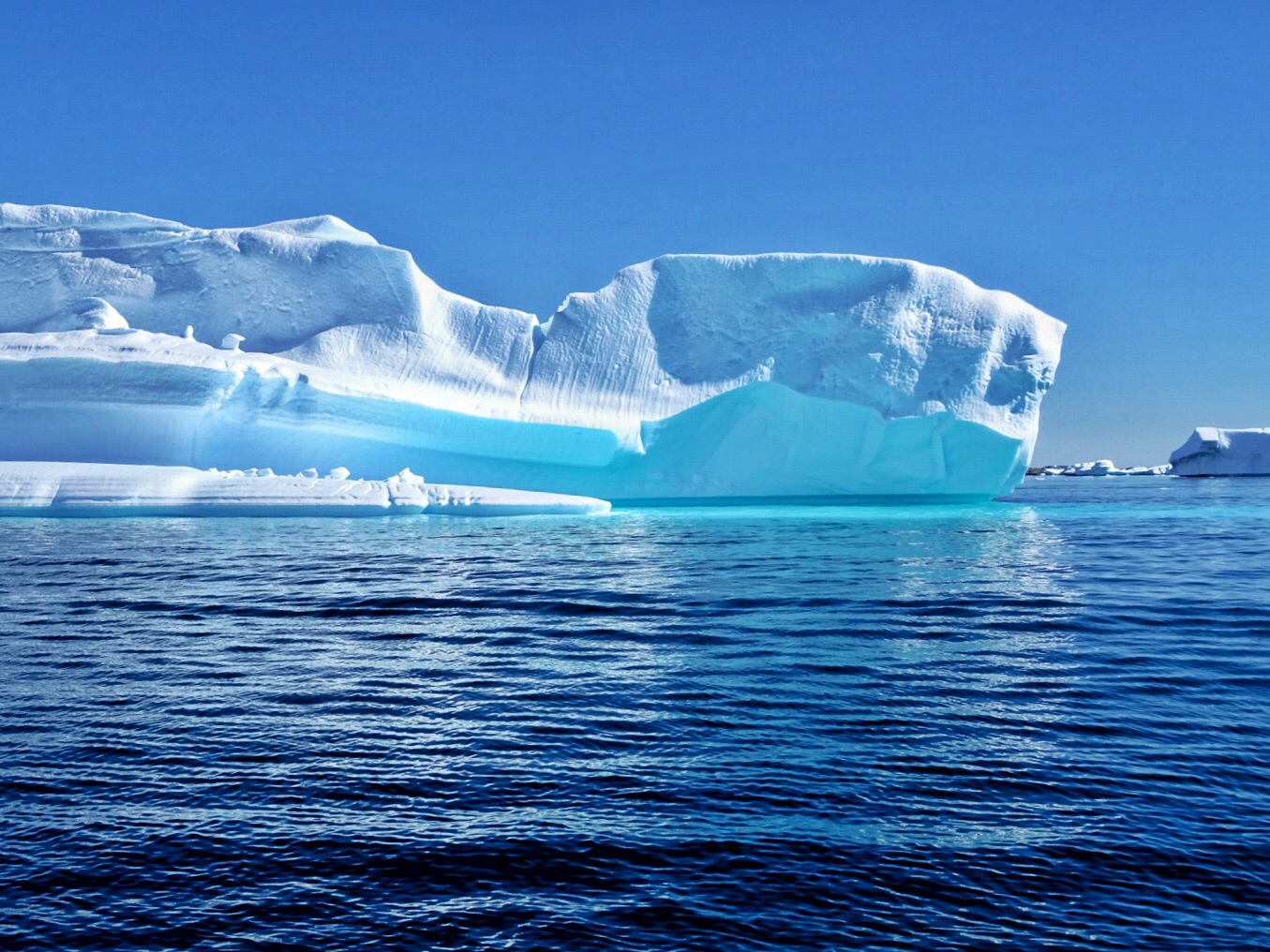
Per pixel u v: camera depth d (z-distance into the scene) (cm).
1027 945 441
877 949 438
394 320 3553
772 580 1475
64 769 644
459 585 1425
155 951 441
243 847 536
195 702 798
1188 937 445
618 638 1045
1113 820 561
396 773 638
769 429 3328
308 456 3316
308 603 1263
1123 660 941
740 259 3462
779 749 680
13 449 3191
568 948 440
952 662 933
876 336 3247
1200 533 2439
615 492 3356
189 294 3641
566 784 618
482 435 3288
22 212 3775
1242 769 634
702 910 471
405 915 469
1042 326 3300
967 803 586
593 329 3481
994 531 2438
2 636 1059
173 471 2895
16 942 447
